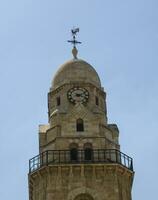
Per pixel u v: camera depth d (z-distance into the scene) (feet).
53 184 431.02
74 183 431.02
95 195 427.74
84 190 428.97
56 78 496.23
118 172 440.45
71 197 426.51
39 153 460.55
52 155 446.60
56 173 434.71
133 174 449.48
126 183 444.96
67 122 463.01
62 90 484.74
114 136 472.85
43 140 466.70
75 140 453.99
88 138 455.22
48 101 494.18
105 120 479.41
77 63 500.74
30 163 449.48
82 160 442.50
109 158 444.96
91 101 480.64
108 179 434.71
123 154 450.71
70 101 478.59
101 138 455.22
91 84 488.44
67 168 435.12
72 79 488.85
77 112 466.70
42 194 432.66
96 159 443.32
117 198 427.33
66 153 447.01
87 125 462.19
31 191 454.81
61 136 456.04
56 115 467.93
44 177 438.40
